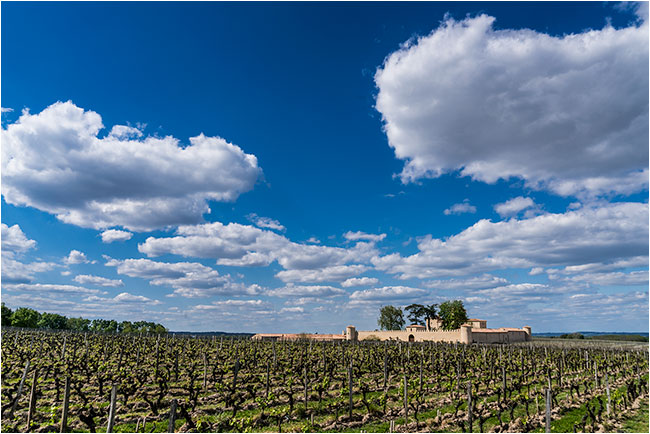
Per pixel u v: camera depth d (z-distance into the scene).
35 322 84.00
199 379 28.67
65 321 95.69
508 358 43.25
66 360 30.47
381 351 45.09
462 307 95.19
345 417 19.69
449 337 83.31
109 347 39.06
